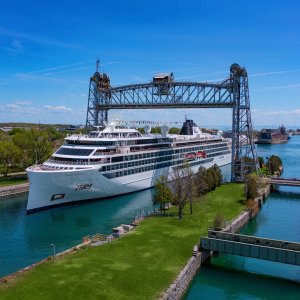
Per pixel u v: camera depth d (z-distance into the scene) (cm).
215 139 16775
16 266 5484
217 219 6369
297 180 12162
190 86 12131
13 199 10088
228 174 15325
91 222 8012
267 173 14088
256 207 8912
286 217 8606
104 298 3812
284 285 4966
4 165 12588
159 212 7794
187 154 13712
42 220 8094
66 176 8562
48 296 3784
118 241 5688
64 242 6662
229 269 5434
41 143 13950
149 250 5294
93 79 13275
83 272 4381
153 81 12538
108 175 9638
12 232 7225
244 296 4681
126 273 4438
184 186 7856
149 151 11375
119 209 9169
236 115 11612
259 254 5212
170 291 4062
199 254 5338
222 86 11631
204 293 4744
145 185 11331
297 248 5072
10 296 3778
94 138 9900
